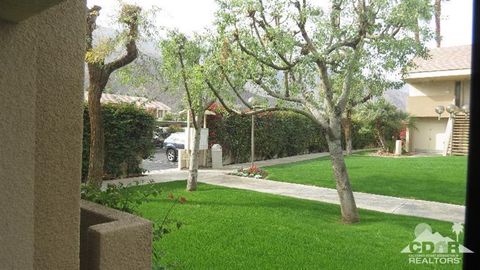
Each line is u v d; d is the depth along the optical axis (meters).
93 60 7.16
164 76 8.45
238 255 4.67
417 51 6.28
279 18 6.33
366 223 6.42
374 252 4.91
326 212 7.12
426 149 22.98
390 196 8.79
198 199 8.01
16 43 1.49
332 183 10.44
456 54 22.20
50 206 1.77
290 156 19.34
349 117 19.33
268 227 5.93
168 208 7.03
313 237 5.47
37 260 1.72
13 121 1.47
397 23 6.15
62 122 1.83
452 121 20.08
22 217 1.50
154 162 16.72
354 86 7.48
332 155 6.59
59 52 1.82
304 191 9.28
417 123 23.20
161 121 21.80
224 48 6.63
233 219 6.35
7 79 1.45
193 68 7.29
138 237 2.06
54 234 1.78
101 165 7.77
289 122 18.89
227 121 15.42
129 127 11.35
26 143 1.52
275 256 4.67
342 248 5.03
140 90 9.90
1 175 1.42
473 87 1.69
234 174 12.17
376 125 20.92
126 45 7.48
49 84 1.78
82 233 2.23
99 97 7.70
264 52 6.33
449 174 11.96
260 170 12.30
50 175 1.78
